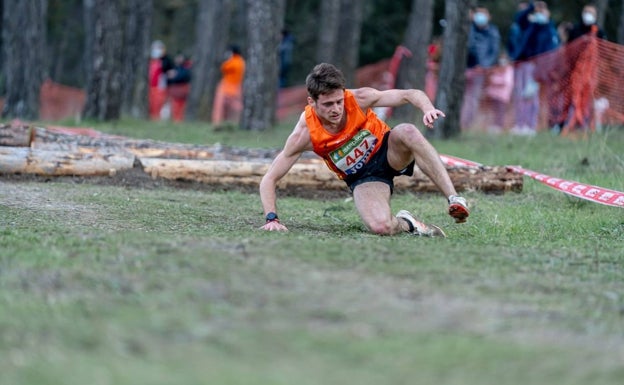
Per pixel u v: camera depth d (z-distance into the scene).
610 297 11.00
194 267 11.29
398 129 15.51
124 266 11.32
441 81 33.59
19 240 13.05
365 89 15.65
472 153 28.91
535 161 26.47
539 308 10.25
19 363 7.90
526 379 7.89
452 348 8.52
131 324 8.96
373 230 15.14
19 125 22.44
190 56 76.94
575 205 19.83
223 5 51.34
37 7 38.75
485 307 10.09
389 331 8.95
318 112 15.05
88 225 15.02
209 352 8.23
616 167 24.72
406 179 21.75
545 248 14.25
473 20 38.78
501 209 19.09
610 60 32.66
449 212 15.00
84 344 8.40
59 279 10.65
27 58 38.75
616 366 8.34
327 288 10.48
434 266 12.09
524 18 35.91
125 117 43.34
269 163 22.14
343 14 45.72
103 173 21.55
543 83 35.03
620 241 15.41
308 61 68.50
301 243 13.27
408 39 44.88
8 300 9.73
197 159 22.36
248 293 10.12
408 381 7.68
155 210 17.44
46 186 20.22
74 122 37.28
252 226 15.81
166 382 7.43
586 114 32.59
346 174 15.99
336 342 8.56
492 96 37.94
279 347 8.39
